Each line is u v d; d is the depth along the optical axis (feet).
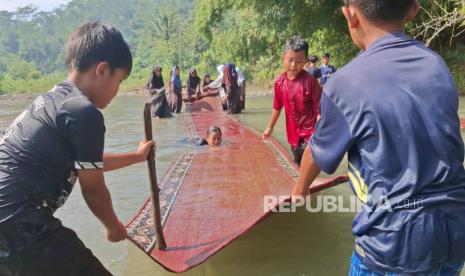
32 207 6.80
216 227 12.27
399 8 5.98
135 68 279.28
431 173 5.54
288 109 17.52
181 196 15.12
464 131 26.71
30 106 7.18
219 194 15.14
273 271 11.63
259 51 62.95
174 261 10.62
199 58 215.10
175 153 24.89
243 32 61.87
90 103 6.89
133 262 12.42
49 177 6.88
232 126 33.81
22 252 6.83
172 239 11.68
